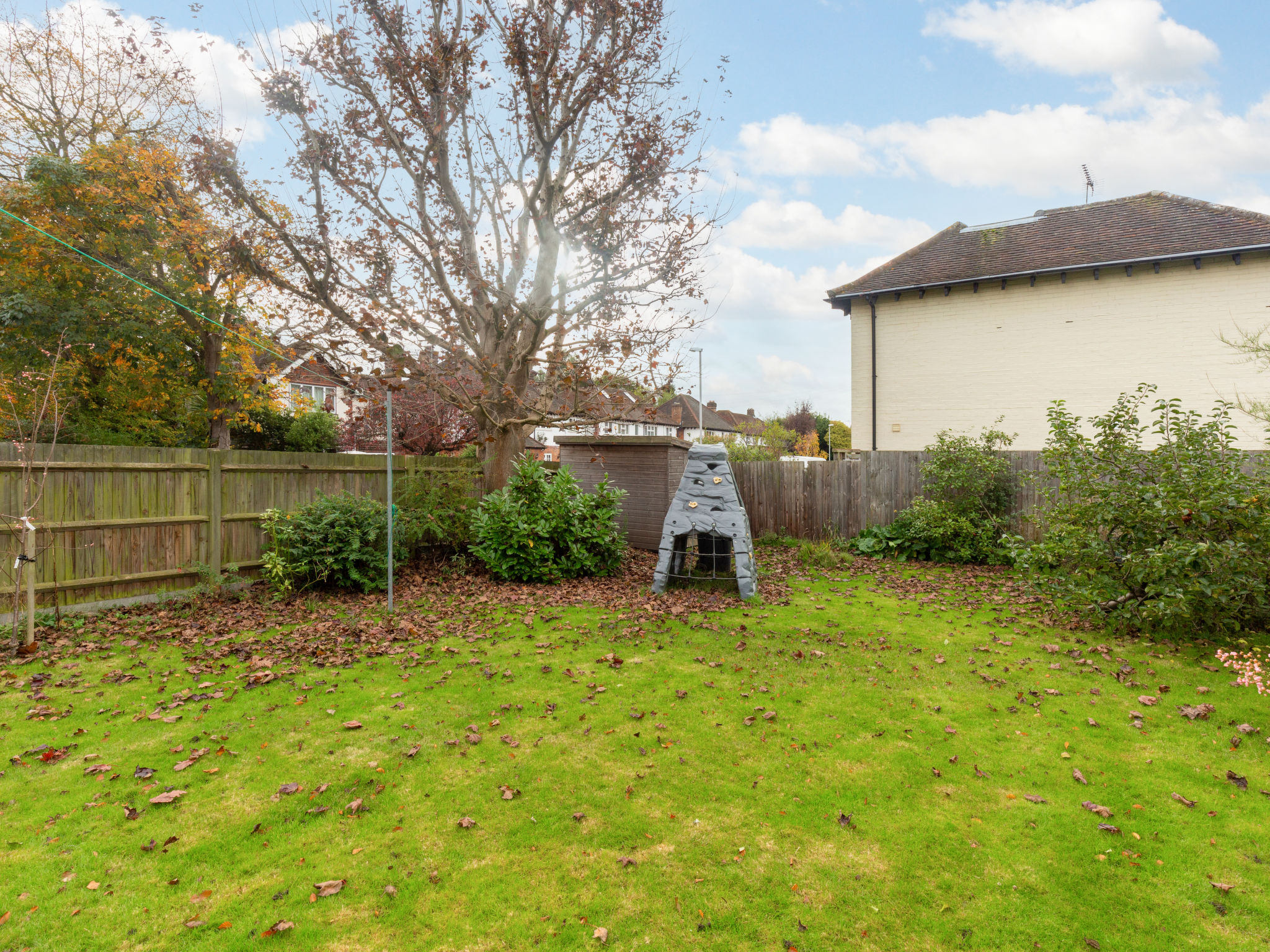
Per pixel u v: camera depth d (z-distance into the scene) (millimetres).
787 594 7531
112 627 5820
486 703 4184
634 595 7375
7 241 10289
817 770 3350
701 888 2459
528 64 8336
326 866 2564
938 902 2379
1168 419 6254
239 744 3574
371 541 7562
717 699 4270
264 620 6230
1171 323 12141
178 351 12438
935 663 5000
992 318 13766
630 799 3072
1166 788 3156
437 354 9242
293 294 9227
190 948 2131
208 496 7273
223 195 8367
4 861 2535
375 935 2211
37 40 12492
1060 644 5477
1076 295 12961
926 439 14430
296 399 16078
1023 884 2475
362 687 4457
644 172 8859
